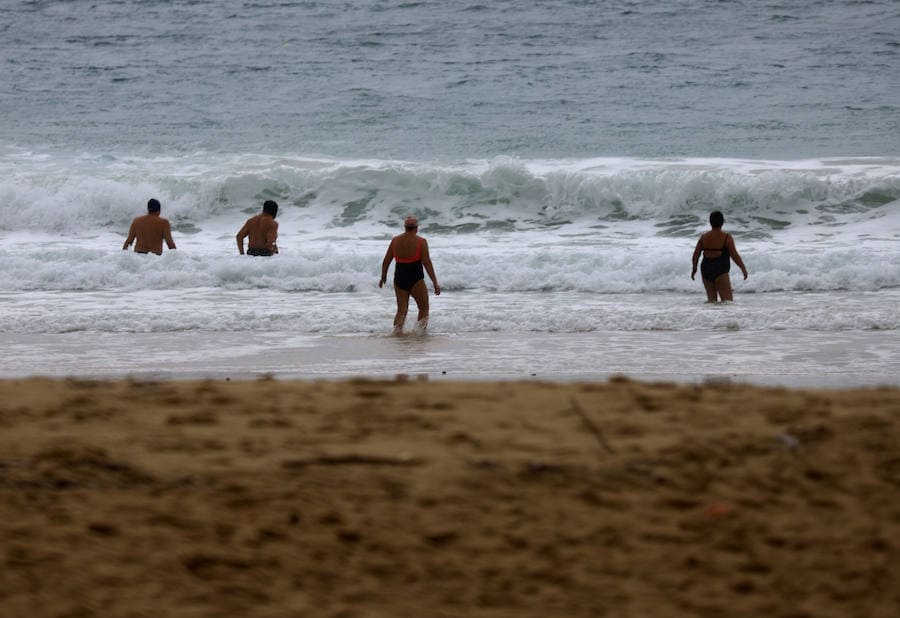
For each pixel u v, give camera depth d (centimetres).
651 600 1273
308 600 1257
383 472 1714
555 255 6141
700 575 1341
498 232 7650
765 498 1595
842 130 11700
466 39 16888
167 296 5516
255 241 6266
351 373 3509
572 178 8081
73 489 1596
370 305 5209
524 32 17212
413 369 3597
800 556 1395
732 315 4712
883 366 3597
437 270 5878
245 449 1862
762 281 5684
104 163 9569
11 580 1280
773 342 4153
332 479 1667
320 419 2152
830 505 1568
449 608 1244
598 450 1864
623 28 17338
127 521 1471
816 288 5672
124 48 17112
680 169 8781
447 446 1902
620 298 5438
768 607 1259
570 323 4591
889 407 2262
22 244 7275
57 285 5812
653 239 7231
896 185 7800
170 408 2262
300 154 10644
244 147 11050
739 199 7831
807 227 7525
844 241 7019
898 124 11956
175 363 3756
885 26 17250
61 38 17862
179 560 1349
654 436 1986
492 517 1514
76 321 4650
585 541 1438
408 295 4559
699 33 17038
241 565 1345
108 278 5862
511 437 1978
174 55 16538
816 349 3975
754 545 1427
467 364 3700
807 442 1884
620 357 3834
